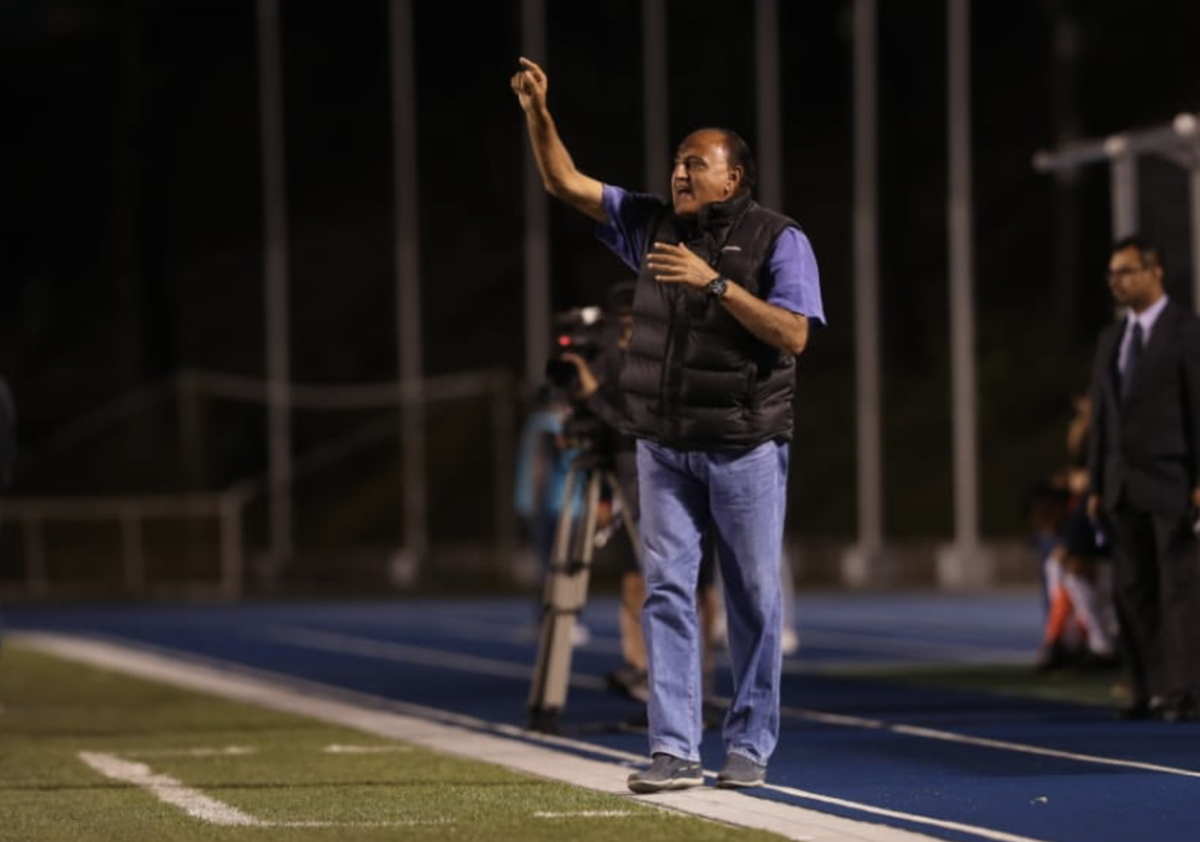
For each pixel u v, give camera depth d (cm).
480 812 1866
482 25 13712
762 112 8625
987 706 2875
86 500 11069
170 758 2403
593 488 2620
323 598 7756
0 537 10019
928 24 12069
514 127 13400
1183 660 2622
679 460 1981
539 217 8881
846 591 7381
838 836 1686
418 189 13350
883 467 9444
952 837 1670
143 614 6569
